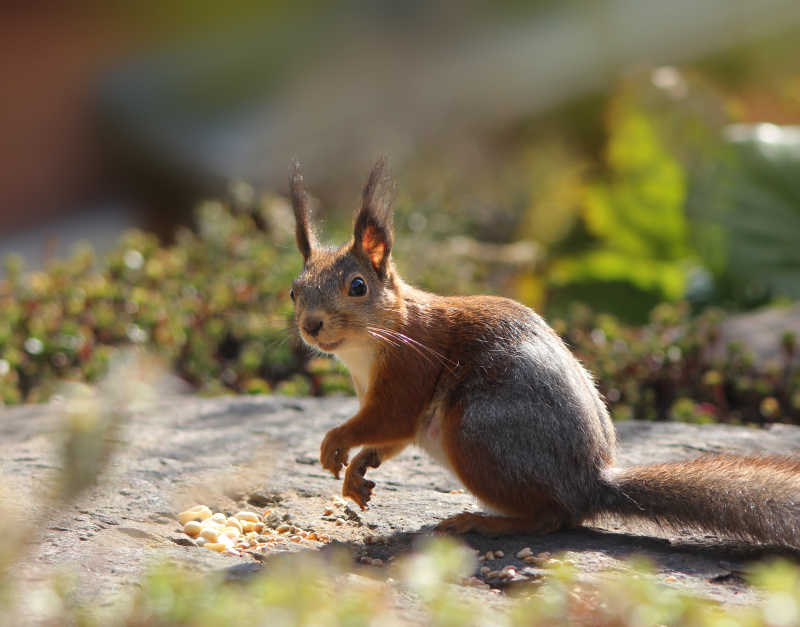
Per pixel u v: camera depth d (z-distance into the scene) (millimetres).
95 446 4270
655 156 16453
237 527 7152
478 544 6668
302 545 6832
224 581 5684
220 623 4617
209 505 7602
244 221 16359
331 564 6293
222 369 12930
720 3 23781
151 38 25734
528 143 23797
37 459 8203
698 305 15367
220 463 8211
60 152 23906
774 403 10812
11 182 23266
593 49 24422
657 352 12008
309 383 12320
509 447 6699
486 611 5406
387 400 7164
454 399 7004
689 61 23719
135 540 6570
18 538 5035
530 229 19391
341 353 7430
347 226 18000
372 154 23250
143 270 14562
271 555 6496
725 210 15078
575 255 17969
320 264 7625
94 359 12016
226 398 10477
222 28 25906
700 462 6754
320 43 25469
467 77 24750
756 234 14875
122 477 7762
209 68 24844
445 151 23422
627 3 24656
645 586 5066
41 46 25000
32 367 12656
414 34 25562
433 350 7141
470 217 19156
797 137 15328
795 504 6359
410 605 5473
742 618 4992
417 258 15453
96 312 13164
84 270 14883
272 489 7898
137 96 24312
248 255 15117
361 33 25531
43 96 24516
